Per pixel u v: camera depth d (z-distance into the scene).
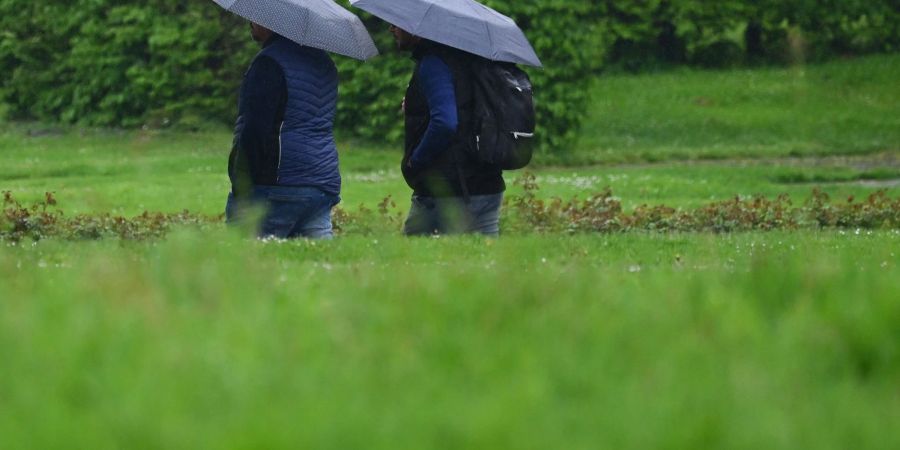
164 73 97.44
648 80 120.19
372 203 66.00
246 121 34.09
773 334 14.82
